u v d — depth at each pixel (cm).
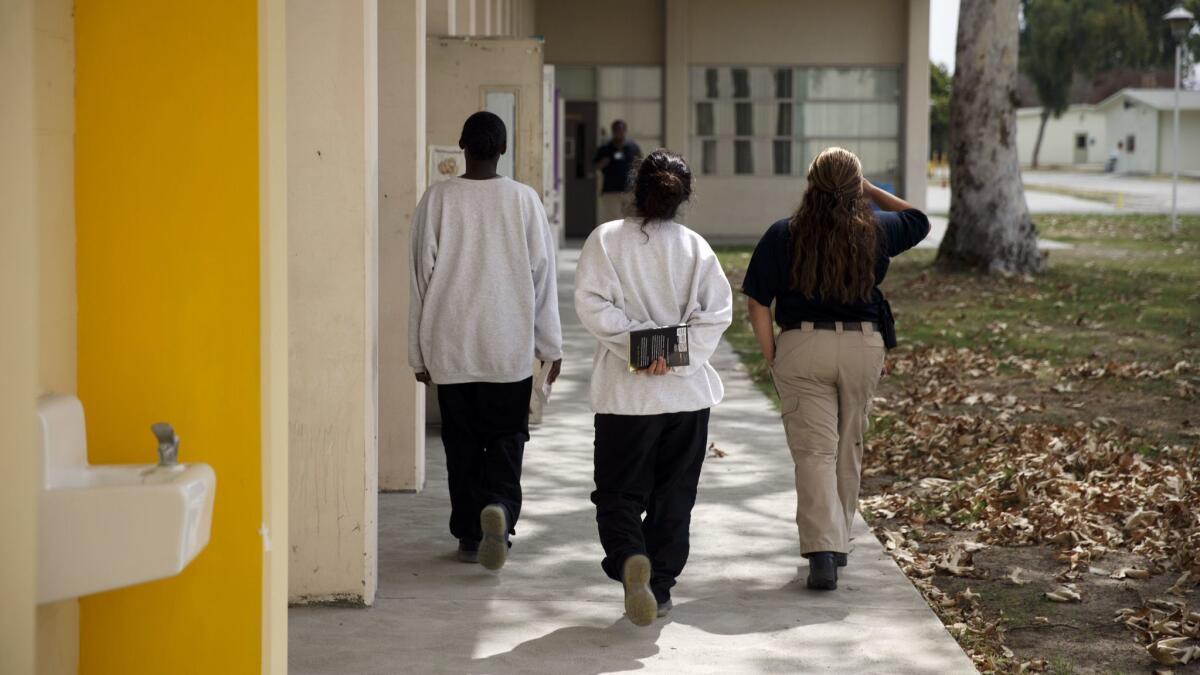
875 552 1049
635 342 826
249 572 557
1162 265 3728
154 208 550
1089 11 14075
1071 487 1255
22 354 484
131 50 546
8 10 476
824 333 920
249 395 555
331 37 869
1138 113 13588
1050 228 5416
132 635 557
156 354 554
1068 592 959
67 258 544
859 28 4772
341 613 891
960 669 794
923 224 935
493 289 966
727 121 4806
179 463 545
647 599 813
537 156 1478
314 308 884
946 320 2644
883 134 4816
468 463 1001
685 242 851
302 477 895
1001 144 3375
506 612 897
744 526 1125
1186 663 823
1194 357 2130
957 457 1430
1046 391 1869
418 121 1208
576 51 4762
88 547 490
